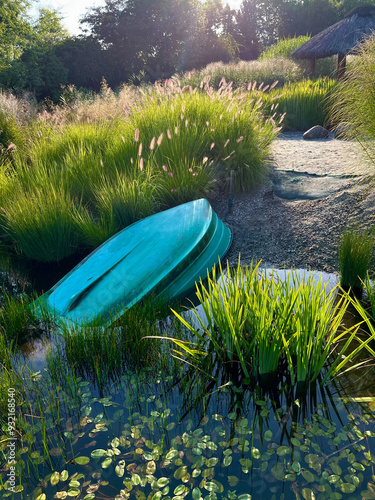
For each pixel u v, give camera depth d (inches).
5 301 153.0
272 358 98.3
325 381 98.7
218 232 183.8
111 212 203.3
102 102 376.5
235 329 104.8
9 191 233.0
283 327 99.5
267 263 170.6
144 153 248.7
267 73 604.7
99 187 231.3
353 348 109.7
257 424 87.7
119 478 75.8
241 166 237.9
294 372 102.2
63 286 157.5
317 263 164.1
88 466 79.3
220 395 97.8
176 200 227.6
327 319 101.0
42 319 138.1
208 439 84.3
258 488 71.9
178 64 1517.0
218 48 1535.4
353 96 180.9
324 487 71.4
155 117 273.3
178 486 72.9
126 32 1425.9
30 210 204.1
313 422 86.7
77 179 239.5
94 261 169.6
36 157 274.4
